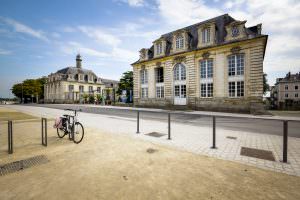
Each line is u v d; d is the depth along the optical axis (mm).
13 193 2949
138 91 30516
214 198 2773
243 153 5082
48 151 5207
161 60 26734
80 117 14211
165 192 2957
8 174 3676
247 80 18594
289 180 3387
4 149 5465
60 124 6777
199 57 22359
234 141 6469
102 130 8406
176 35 24969
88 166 4066
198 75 22500
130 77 41406
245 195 2855
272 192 2945
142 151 5180
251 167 4027
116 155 4820
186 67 23438
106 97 52375
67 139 6672
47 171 3814
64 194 2916
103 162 4312
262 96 17766
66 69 63969
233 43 19312
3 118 13289
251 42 18250
